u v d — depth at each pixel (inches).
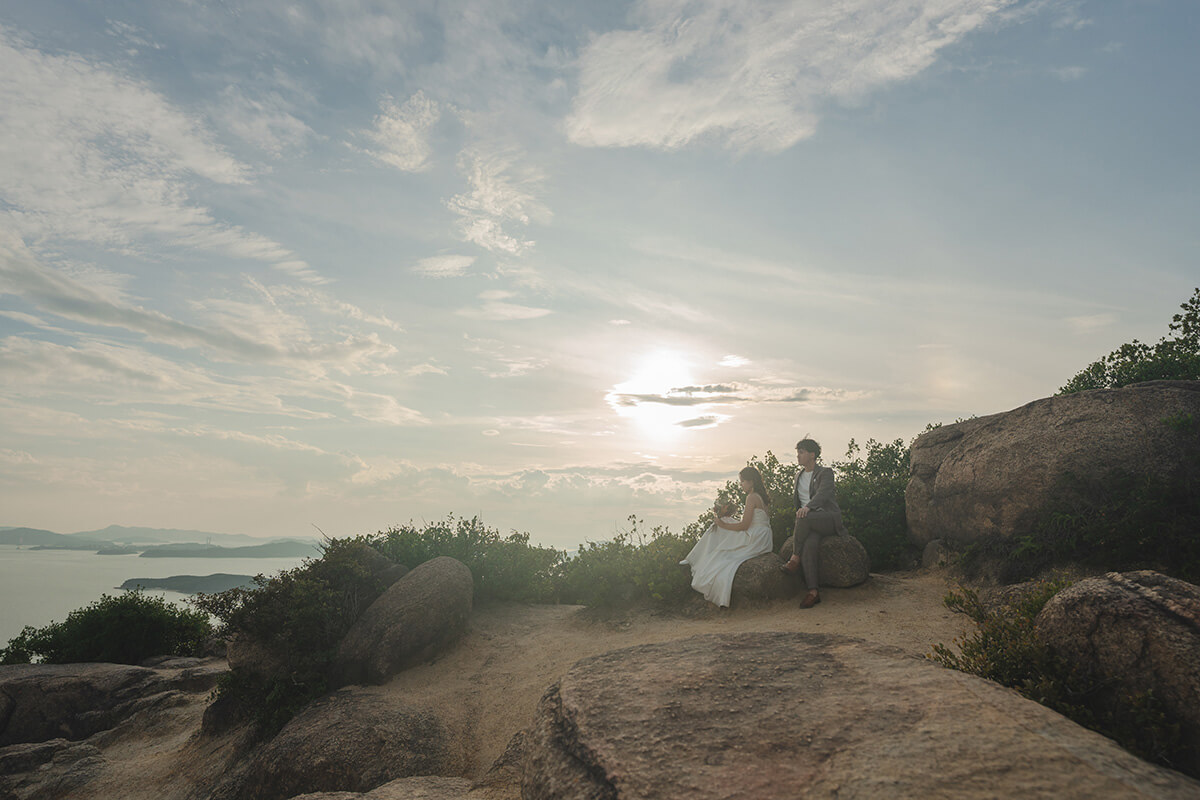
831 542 367.9
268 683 351.6
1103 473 321.7
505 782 202.7
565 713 164.2
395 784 213.5
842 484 534.9
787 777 123.4
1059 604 193.5
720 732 143.4
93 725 459.2
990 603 311.1
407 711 299.3
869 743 129.8
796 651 188.5
